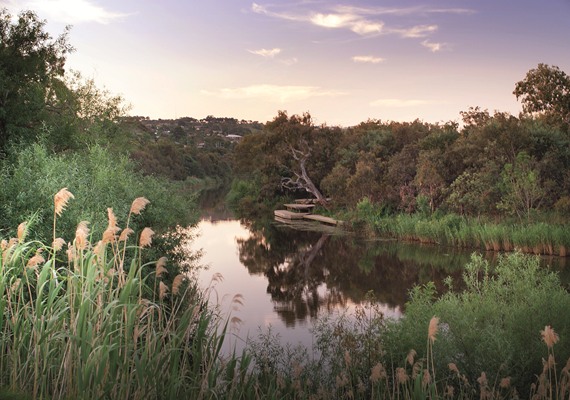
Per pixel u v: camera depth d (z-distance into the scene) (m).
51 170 10.45
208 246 26.03
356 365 7.41
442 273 18.08
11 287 5.20
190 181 88.62
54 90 20.72
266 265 20.72
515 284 10.28
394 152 40.06
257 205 50.09
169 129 192.12
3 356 5.05
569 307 8.31
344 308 13.71
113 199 12.86
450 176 29.17
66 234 9.30
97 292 5.04
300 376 7.43
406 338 7.97
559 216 22.80
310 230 32.41
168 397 4.90
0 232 8.59
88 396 4.45
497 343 7.18
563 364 7.04
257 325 11.93
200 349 5.53
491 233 22.58
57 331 4.91
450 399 6.27
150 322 5.29
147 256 11.80
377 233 29.30
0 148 16.23
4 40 18.11
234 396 5.92
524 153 25.53
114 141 22.69
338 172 39.06
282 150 46.25
